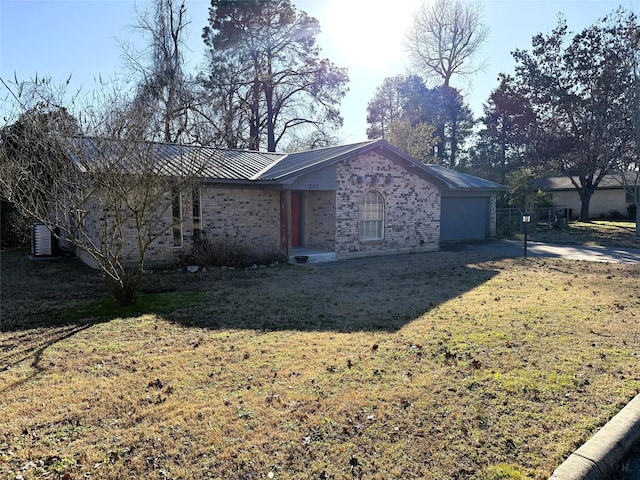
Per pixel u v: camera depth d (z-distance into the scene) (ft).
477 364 15.58
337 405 12.70
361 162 45.60
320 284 30.94
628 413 11.95
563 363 15.74
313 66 93.56
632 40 63.87
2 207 55.36
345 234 44.98
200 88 78.38
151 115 28.37
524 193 83.56
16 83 25.13
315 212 47.01
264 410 12.45
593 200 102.89
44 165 23.45
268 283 31.35
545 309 23.47
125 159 24.13
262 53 89.81
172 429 11.50
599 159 76.54
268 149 96.02
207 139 37.70
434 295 27.30
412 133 97.91
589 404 12.70
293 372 15.11
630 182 86.94
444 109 120.57
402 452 10.44
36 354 17.11
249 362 16.10
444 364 15.72
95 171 22.21
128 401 13.08
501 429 11.41
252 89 89.71
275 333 19.60
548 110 87.20
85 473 9.71
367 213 46.85
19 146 27.78
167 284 30.99
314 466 9.95
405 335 19.13
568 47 82.07
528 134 88.33
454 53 108.27
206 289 29.25
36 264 41.11
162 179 24.91
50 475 9.64
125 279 24.66
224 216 42.22
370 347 17.57
